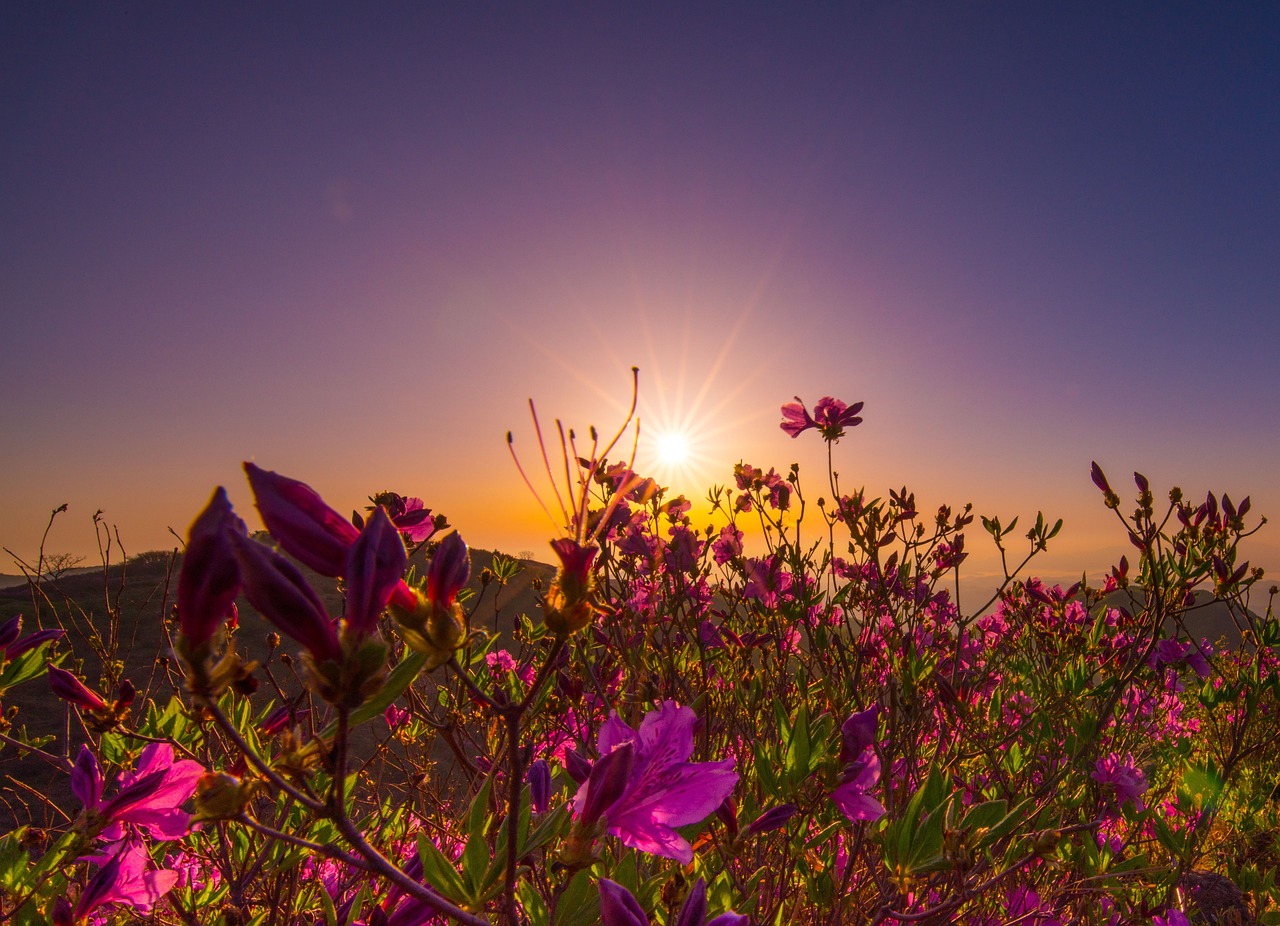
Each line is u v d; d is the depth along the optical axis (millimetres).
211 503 802
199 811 849
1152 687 4387
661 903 1754
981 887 1774
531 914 1477
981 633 4453
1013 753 3514
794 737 1796
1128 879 3318
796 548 3588
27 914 1786
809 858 2410
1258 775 4766
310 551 851
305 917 2373
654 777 1271
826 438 3869
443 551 932
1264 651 4070
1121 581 3986
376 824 2486
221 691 812
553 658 977
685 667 3500
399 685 916
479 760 2777
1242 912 3861
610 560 3236
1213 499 3189
